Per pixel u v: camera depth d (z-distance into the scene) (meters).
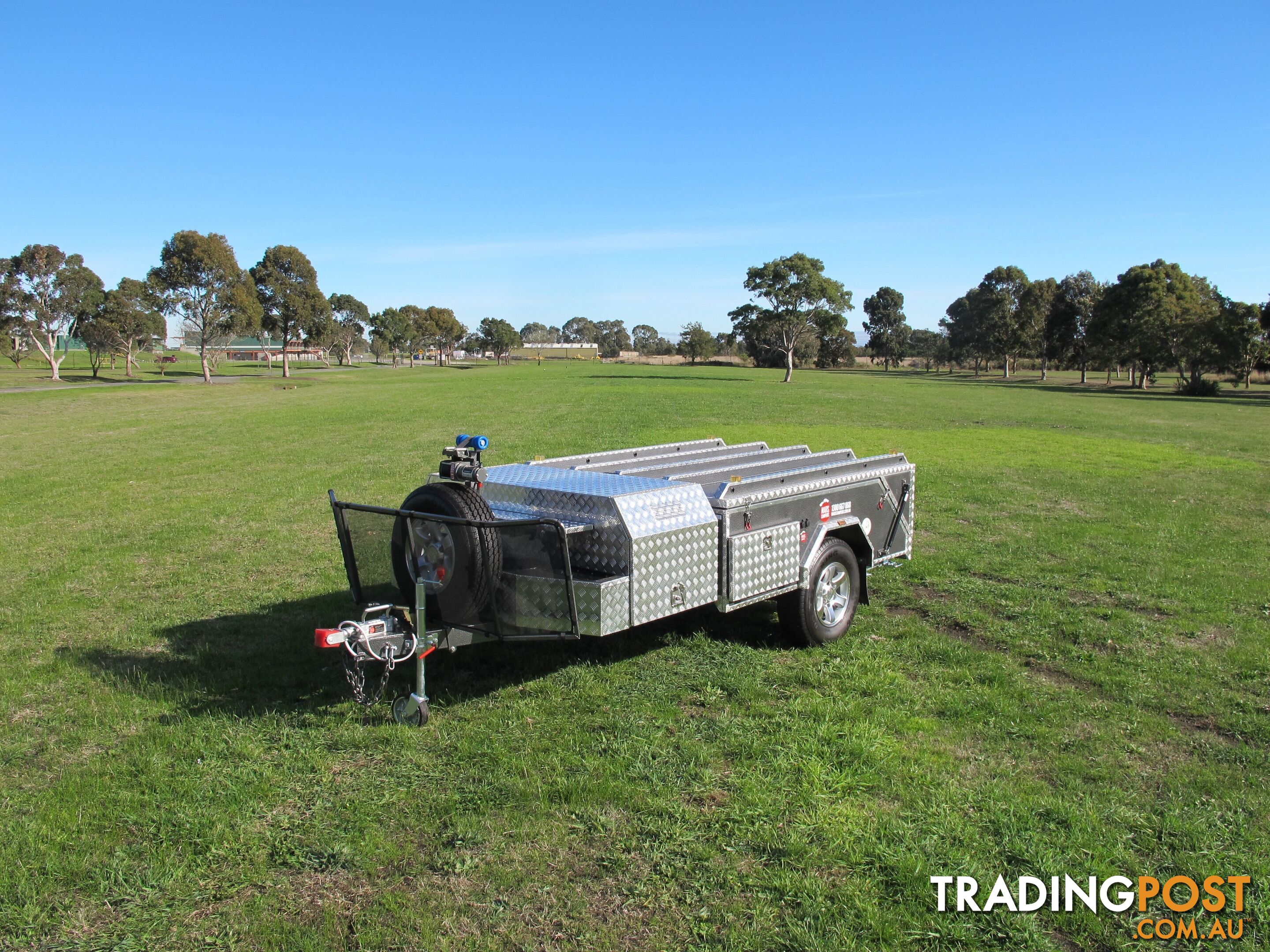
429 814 3.79
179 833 3.65
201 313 67.81
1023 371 123.38
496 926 3.03
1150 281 65.81
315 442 20.77
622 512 4.74
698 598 5.14
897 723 4.76
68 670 5.66
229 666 5.72
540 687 5.27
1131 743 4.56
